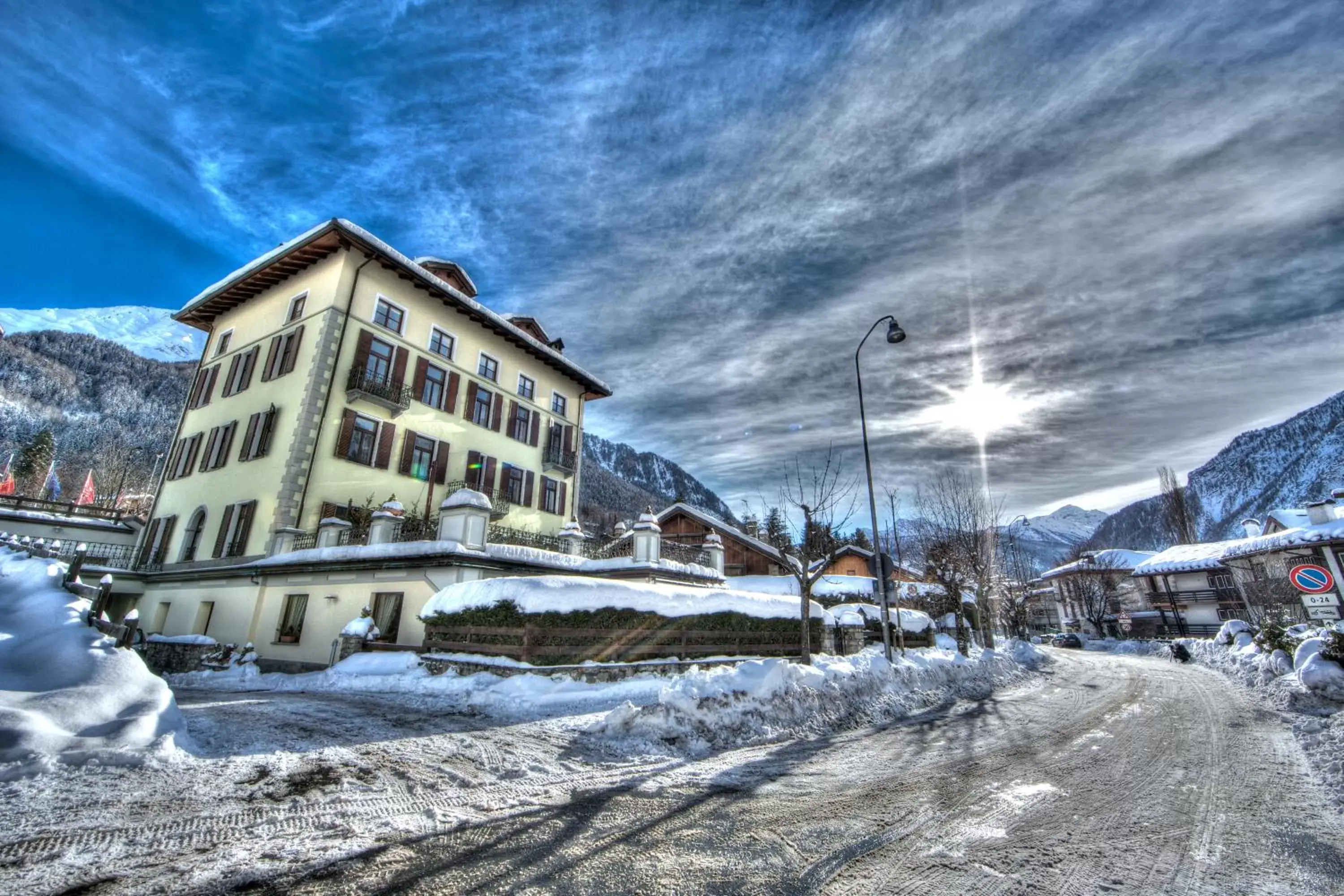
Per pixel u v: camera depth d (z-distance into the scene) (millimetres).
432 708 9812
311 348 21188
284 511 19031
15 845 3980
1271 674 15773
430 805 5188
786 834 4695
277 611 17922
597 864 4020
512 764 6641
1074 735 9320
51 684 6770
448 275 27891
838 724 9844
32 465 63094
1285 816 5266
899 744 8531
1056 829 4902
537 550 17438
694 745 7762
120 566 25891
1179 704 12984
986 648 23859
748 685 9539
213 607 20109
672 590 14125
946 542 26172
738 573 34531
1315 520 33281
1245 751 8078
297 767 6137
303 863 3902
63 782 5148
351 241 21312
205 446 23938
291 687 13031
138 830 4359
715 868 3996
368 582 16172
